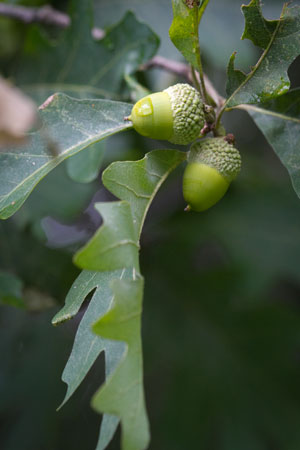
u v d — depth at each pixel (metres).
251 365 0.41
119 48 0.34
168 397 0.41
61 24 0.36
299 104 0.29
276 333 0.41
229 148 0.27
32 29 0.35
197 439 0.40
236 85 0.27
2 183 0.26
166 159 0.27
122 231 0.24
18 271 0.38
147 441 0.22
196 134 0.27
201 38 0.39
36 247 0.39
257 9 0.26
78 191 0.39
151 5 0.39
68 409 0.41
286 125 0.29
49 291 0.38
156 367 0.41
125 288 0.23
